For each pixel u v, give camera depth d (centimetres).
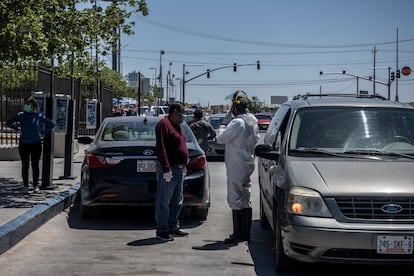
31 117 1090
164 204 806
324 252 582
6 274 649
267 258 726
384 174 612
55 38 1031
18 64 1209
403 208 581
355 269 675
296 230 592
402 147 695
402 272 665
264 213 884
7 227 779
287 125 746
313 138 707
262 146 719
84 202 905
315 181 606
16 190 1139
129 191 876
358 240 571
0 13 918
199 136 1522
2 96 1661
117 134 967
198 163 905
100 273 654
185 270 669
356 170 623
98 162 886
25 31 933
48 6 1077
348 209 584
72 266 683
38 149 1096
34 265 686
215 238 836
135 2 1189
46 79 1314
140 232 871
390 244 571
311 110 745
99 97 2167
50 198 1038
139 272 659
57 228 894
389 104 762
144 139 955
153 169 881
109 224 925
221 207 1094
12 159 1748
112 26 1184
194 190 896
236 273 659
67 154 1330
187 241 815
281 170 668
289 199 611
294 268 651
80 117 2164
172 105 805
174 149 802
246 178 796
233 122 777
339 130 714
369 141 700
